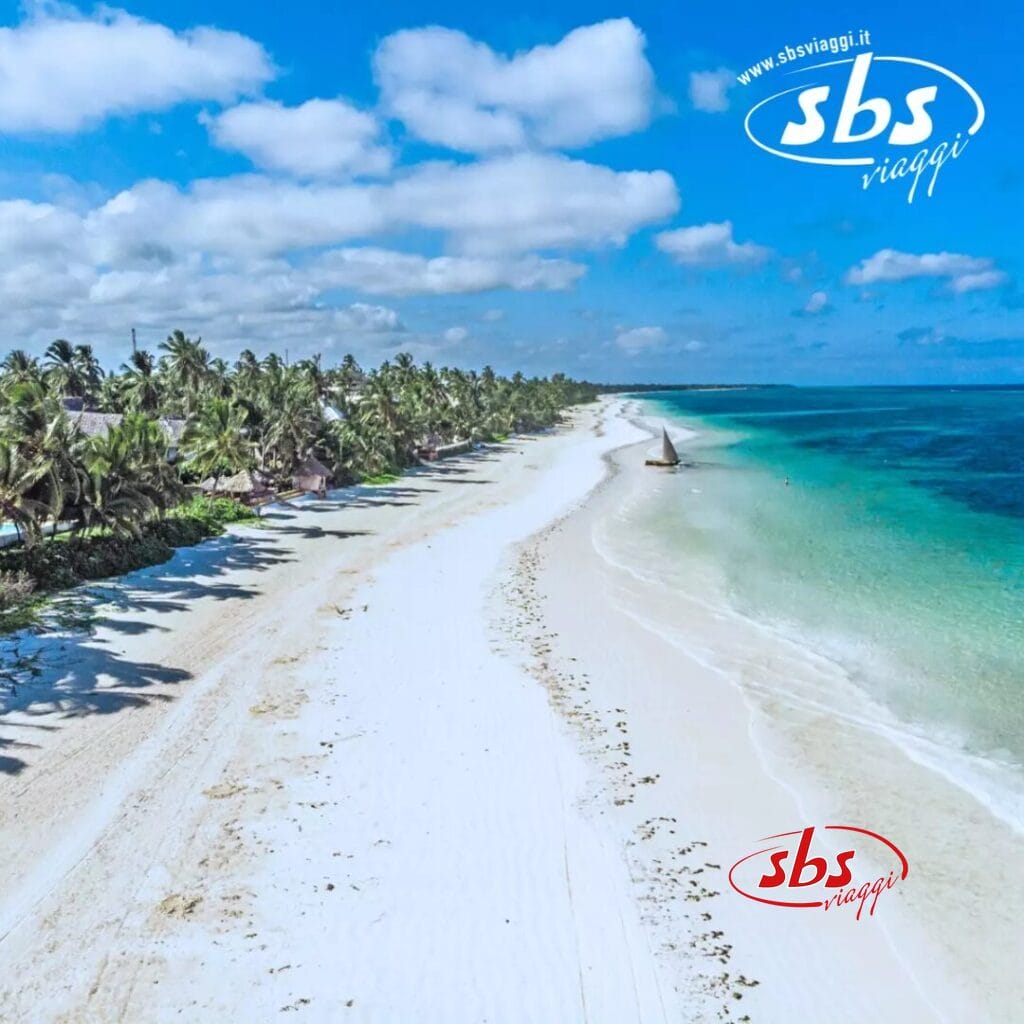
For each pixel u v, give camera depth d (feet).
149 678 72.38
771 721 66.54
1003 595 100.22
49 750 58.54
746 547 131.44
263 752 59.31
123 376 320.09
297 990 36.94
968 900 44.50
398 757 59.21
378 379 295.48
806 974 38.88
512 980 37.86
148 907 42.22
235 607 95.20
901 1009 36.88
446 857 47.29
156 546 117.91
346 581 109.29
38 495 100.68
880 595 101.19
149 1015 35.29
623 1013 36.11
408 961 38.91
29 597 92.17
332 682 73.00
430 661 79.05
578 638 86.79
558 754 60.29
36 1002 35.83
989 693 71.41
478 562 122.72
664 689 73.00
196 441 167.12
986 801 54.60
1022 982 38.60
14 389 103.81
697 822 51.78
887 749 61.72
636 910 43.06
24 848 46.80
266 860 46.44
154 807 51.60
